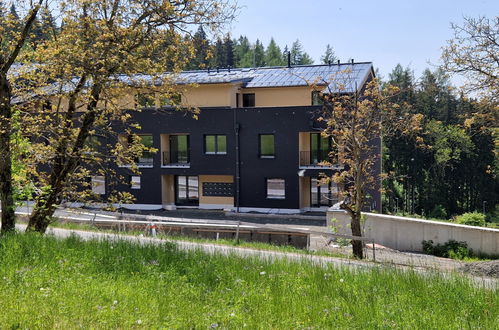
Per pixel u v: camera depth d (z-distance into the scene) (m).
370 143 36.28
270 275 9.19
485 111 18.45
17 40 13.64
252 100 38.12
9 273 8.03
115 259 9.55
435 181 64.88
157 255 10.03
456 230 20.38
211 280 8.68
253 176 35.62
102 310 6.32
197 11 14.04
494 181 64.19
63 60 13.73
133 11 14.16
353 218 18.47
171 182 38.62
